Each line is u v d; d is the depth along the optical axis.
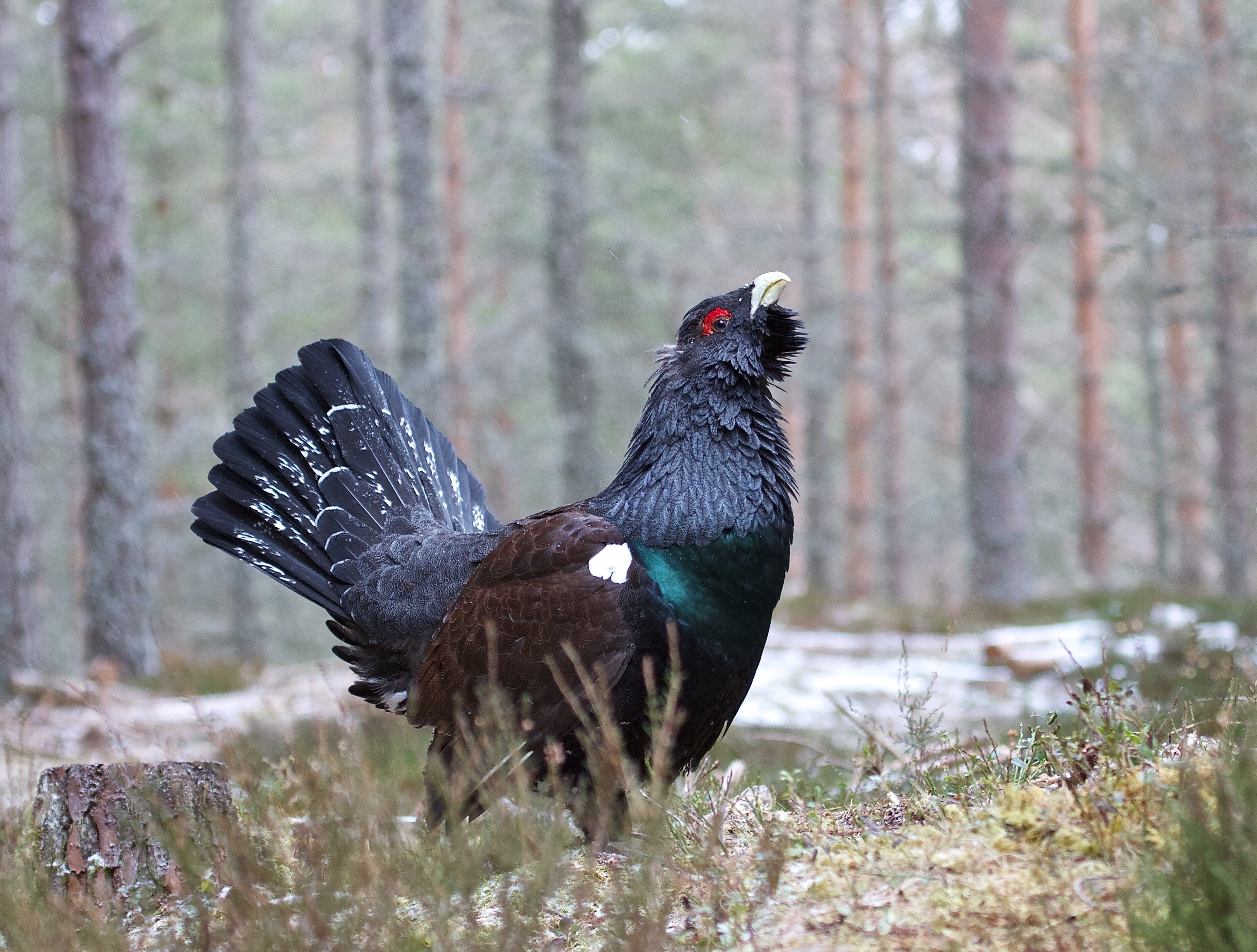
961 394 35.69
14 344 14.98
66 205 16.41
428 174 19.72
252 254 24.20
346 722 5.39
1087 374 23.67
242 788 5.15
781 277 4.73
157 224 28.75
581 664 4.35
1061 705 9.06
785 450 4.78
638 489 4.66
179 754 6.25
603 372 24.61
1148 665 7.79
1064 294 30.97
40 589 27.34
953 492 31.56
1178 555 29.69
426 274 19.61
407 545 5.42
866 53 26.97
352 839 3.66
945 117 29.56
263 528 5.61
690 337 4.81
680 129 28.36
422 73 19.75
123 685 14.65
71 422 27.25
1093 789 3.83
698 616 4.39
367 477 5.74
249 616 23.06
